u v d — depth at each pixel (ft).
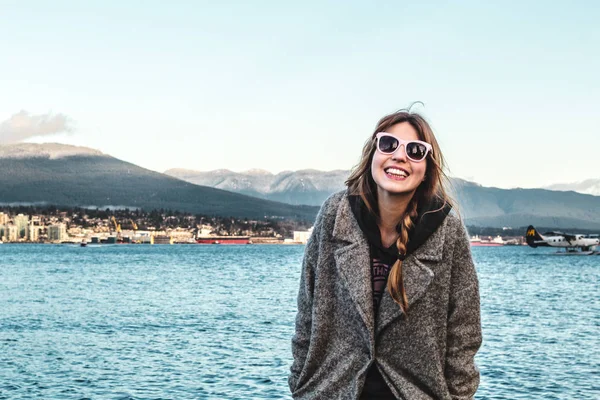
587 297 146.82
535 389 50.90
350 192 10.85
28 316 107.14
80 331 86.94
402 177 10.18
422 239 10.28
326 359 10.73
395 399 10.48
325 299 10.74
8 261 407.44
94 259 447.01
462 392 10.60
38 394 49.60
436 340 10.47
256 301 135.03
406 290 10.23
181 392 50.11
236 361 62.80
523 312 112.57
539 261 458.91
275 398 48.21
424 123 10.61
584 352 67.56
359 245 10.46
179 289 171.22
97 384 52.95
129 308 120.78
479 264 392.88
